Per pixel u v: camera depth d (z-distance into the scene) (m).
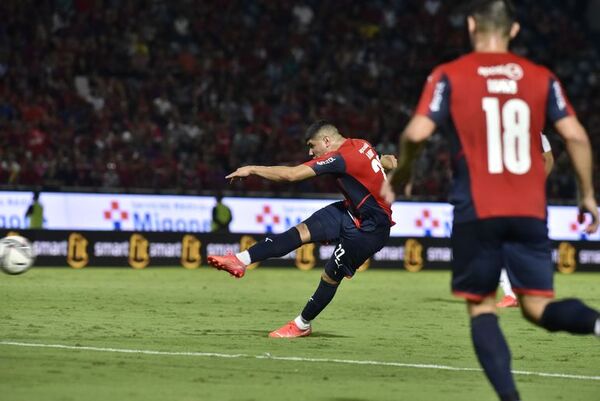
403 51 95.00
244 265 30.38
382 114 87.19
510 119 18.11
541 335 33.00
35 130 75.75
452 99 18.14
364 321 36.75
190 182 75.12
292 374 23.55
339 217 30.89
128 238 64.38
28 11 84.81
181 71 86.38
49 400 19.39
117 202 64.44
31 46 83.19
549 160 35.84
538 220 18.09
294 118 84.44
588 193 18.36
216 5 92.00
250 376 23.05
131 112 81.69
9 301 40.50
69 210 63.38
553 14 103.75
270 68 89.06
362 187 30.53
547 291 18.27
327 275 30.78
